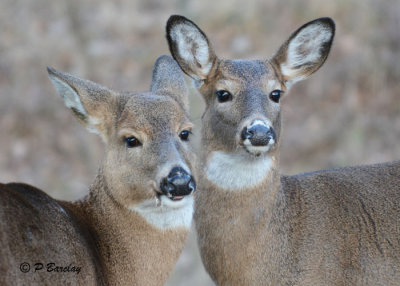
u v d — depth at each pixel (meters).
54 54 28.31
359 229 12.05
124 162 9.80
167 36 12.40
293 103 24.72
